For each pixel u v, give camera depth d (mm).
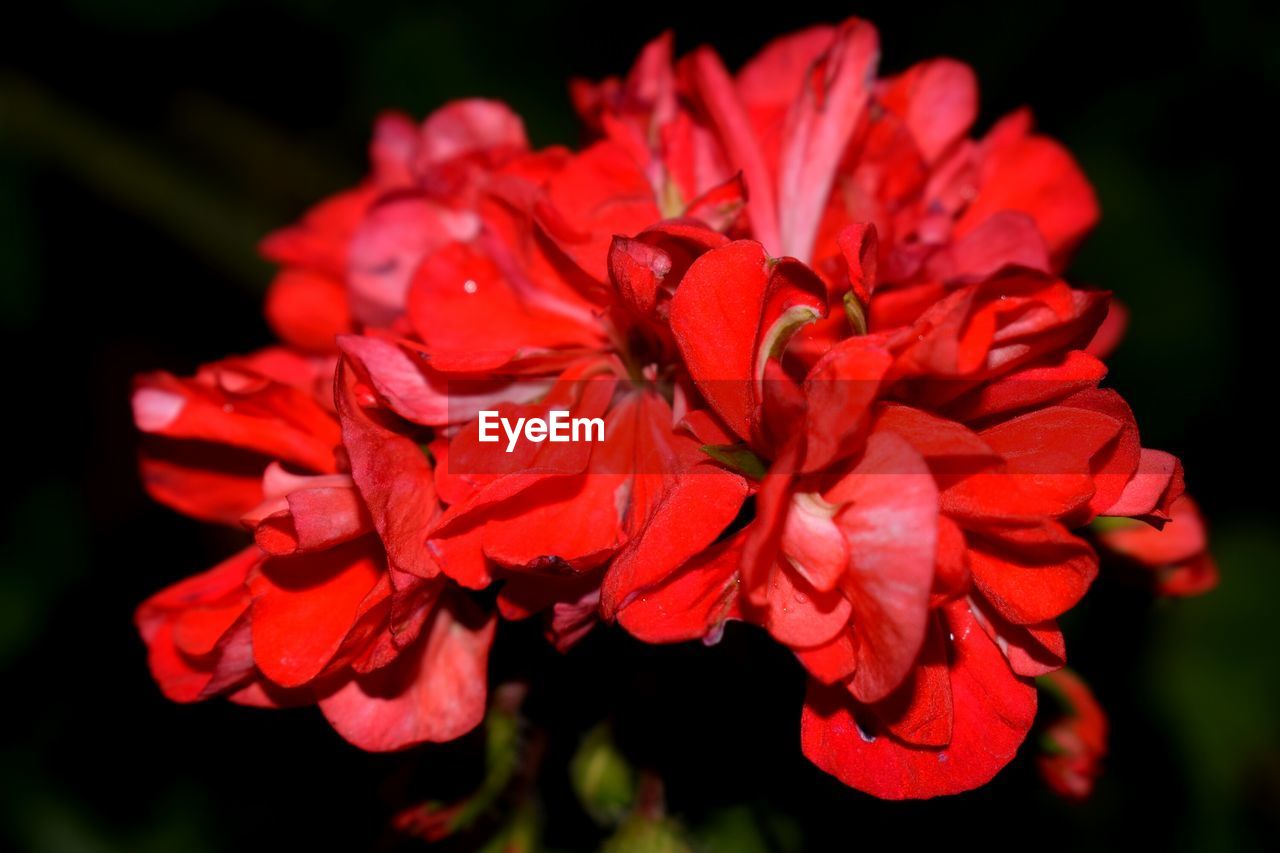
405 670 264
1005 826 321
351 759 359
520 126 299
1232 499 544
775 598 242
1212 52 540
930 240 277
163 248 513
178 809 476
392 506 249
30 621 493
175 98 522
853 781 250
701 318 245
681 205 273
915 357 238
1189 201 547
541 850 311
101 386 511
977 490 241
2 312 501
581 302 269
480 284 269
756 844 294
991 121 558
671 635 242
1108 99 552
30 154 495
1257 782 501
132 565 502
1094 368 247
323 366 292
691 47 552
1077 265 545
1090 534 295
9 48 500
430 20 551
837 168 274
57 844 472
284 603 257
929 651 248
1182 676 517
